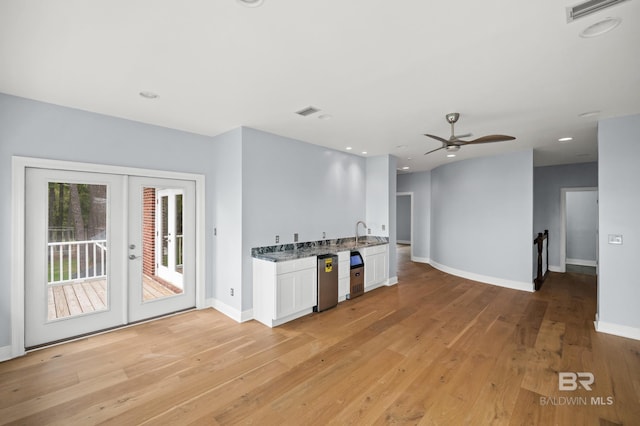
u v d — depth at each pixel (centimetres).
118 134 340
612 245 336
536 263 606
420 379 245
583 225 767
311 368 261
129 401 216
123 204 353
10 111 275
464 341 316
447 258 666
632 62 213
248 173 381
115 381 241
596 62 214
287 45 193
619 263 332
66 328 316
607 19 165
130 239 360
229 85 255
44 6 153
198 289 415
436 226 718
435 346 304
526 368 262
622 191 331
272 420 197
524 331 343
